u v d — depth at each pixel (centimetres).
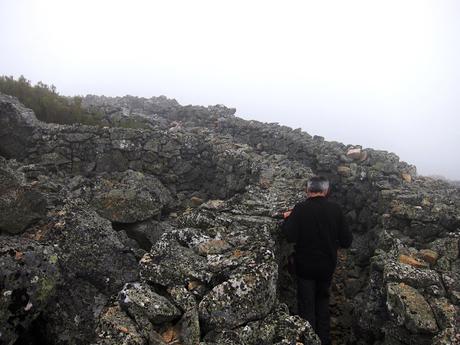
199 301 250
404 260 323
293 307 360
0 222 326
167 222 526
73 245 332
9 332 260
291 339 229
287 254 371
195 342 222
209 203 433
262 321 244
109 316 230
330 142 768
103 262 335
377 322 316
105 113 941
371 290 334
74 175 635
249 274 251
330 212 315
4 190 337
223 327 236
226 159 647
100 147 661
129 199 483
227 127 968
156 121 982
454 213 389
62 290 304
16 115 640
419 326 254
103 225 369
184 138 698
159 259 279
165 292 261
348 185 605
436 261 327
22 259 281
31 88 838
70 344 286
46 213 358
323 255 307
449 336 239
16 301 265
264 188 505
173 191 679
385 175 576
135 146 673
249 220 354
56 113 785
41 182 460
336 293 412
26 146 643
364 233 539
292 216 317
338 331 357
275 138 823
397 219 412
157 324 233
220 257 279
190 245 299
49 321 290
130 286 247
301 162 738
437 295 279
